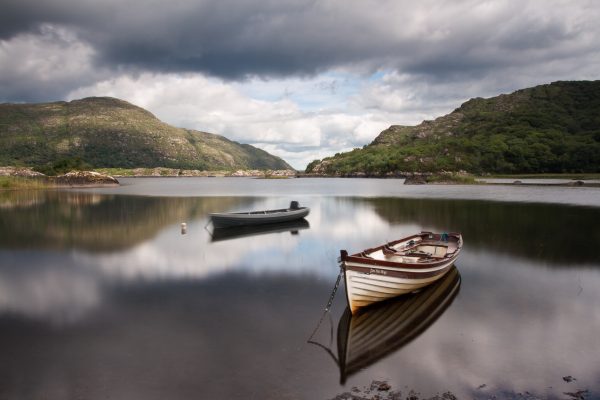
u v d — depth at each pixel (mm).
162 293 16891
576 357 11156
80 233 31688
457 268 20281
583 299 15750
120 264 21797
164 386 9906
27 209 49094
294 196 70688
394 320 13922
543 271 19625
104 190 90188
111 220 39125
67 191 84938
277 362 11031
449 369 10609
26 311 14891
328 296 16422
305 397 9398
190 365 10875
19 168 122000
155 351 11703
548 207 46094
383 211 44969
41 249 25688
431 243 21062
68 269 20781
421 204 52000
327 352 11586
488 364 10844
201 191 88500
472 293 16547
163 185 123875
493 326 13344
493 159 151250
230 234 31203
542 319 13836
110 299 16172
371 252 16812
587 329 13000
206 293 16859
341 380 10125
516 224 34031
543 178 130000
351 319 14062
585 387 9680
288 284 18062
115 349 11836
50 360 11219
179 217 41594
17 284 18203
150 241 28375
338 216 41062
